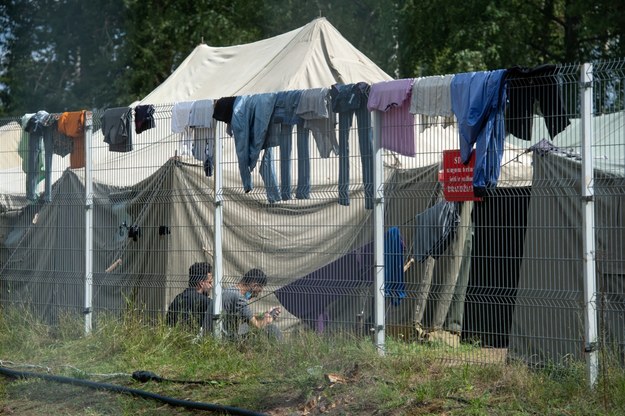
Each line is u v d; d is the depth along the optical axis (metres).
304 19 64.19
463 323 19.59
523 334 18.78
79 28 64.50
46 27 64.56
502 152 18.58
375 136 20.33
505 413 16.27
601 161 18.25
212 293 23.00
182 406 18.56
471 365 18.78
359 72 31.77
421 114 19.58
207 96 32.47
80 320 25.12
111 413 18.58
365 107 20.67
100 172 25.80
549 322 18.48
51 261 26.50
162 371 21.30
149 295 24.62
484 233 19.42
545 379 17.70
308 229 22.22
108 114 24.70
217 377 20.41
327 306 21.59
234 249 23.28
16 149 28.91
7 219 27.72
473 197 19.41
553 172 18.66
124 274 24.97
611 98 17.95
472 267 19.56
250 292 22.75
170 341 22.98
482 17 55.16
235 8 65.31
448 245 19.77
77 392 20.22
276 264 22.66
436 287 19.86
